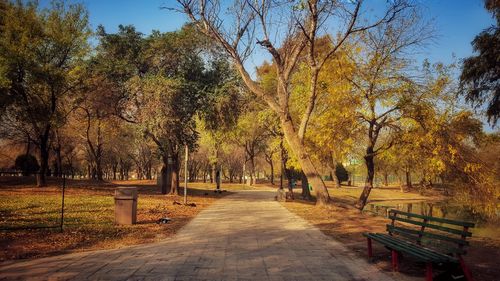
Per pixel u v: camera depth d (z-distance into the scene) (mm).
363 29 17141
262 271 7047
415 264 7562
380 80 19359
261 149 58188
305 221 14648
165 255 8438
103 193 23312
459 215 26641
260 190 46594
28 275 6652
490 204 17688
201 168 81250
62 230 10922
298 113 24234
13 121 33219
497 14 15891
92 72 26391
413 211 30844
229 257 8258
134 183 42219
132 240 10281
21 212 14172
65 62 25672
